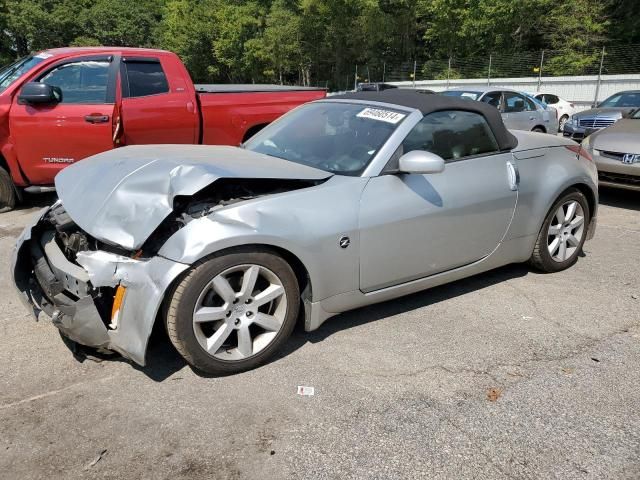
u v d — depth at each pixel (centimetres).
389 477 223
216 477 223
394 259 339
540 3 2934
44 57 623
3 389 283
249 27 4134
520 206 406
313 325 317
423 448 240
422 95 391
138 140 627
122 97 620
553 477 225
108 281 272
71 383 289
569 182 433
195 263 270
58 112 606
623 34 2997
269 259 290
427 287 370
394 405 271
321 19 3891
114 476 222
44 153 615
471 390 285
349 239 315
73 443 242
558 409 269
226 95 685
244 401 273
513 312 381
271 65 4106
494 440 246
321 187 317
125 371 301
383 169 335
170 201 273
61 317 283
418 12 3656
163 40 4906
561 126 1950
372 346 330
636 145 644
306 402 273
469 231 375
